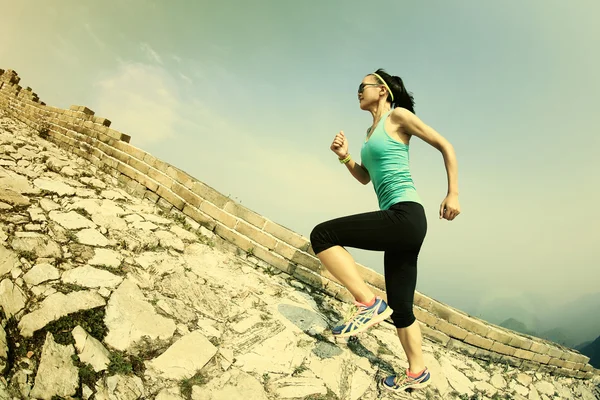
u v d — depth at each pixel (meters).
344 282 1.74
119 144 3.90
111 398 1.28
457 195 1.55
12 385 1.13
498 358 3.45
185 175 3.44
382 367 2.29
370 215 1.67
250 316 2.22
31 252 1.83
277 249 3.13
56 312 1.49
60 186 2.95
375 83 1.92
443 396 2.43
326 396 1.79
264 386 1.67
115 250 2.26
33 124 5.48
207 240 3.13
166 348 1.64
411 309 1.85
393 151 1.73
